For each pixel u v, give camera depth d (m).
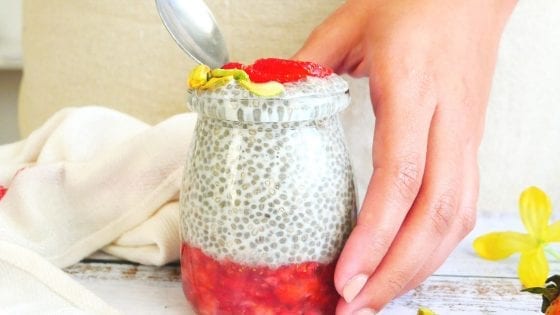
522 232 0.51
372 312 0.39
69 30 0.56
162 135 0.45
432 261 0.41
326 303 0.39
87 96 0.57
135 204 0.45
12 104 0.97
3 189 0.48
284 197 0.37
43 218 0.46
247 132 0.37
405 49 0.42
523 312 0.42
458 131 0.41
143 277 0.45
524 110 0.54
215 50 0.43
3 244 0.41
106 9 0.54
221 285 0.38
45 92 0.59
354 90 0.53
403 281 0.39
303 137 0.37
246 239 0.37
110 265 0.46
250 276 0.38
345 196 0.39
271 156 0.37
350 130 0.54
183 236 0.39
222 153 0.37
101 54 0.56
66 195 0.46
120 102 0.56
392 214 0.38
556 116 0.54
